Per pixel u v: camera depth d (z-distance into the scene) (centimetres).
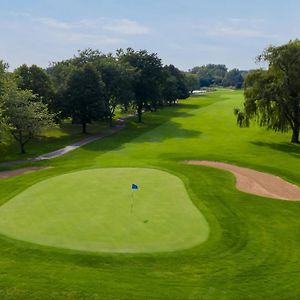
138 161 4231
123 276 1667
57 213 2325
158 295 1534
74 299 1479
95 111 7494
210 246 1975
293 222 2455
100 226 2128
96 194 2716
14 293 1505
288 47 5575
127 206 2464
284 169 4191
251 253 1962
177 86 15038
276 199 2966
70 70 7788
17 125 5338
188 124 8756
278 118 5897
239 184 3369
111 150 5647
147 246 1920
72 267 1723
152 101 9738
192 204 2591
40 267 1717
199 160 4531
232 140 6519
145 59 9688
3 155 5388
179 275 1702
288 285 1656
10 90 5412
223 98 16925
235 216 2475
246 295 1566
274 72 5803
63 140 6769
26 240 1958
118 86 8588
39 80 7262
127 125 9006
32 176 3412
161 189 2916
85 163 4241
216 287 1619
